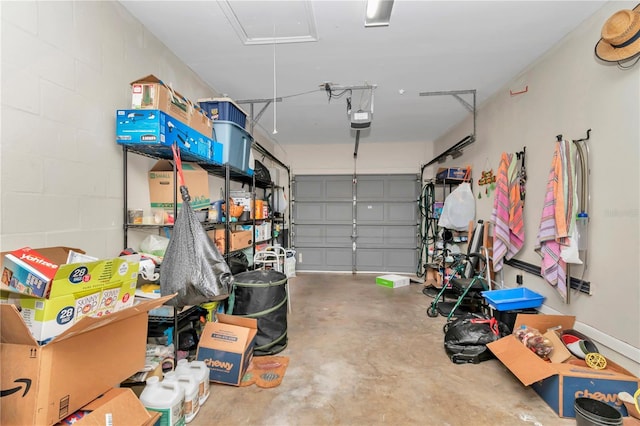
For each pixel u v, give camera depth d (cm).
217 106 288
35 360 103
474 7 204
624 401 165
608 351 197
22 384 103
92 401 122
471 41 246
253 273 268
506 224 307
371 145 621
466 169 431
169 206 224
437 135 557
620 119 189
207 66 288
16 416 103
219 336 206
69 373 111
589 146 214
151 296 180
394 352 251
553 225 228
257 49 257
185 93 282
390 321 325
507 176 314
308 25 224
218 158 269
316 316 341
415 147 609
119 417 120
